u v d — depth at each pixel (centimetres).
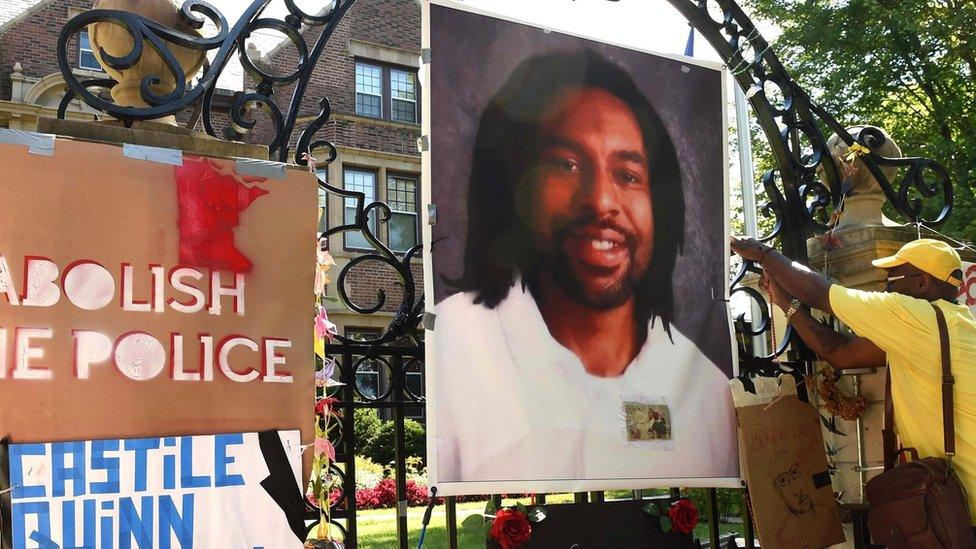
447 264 388
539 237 416
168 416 297
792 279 449
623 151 450
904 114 1470
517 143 418
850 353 450
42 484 276
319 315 352
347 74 1666
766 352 810
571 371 412
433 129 395
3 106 1455
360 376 1469
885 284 497
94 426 286
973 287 534
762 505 445
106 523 283
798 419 474
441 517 1031
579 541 409
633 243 444
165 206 308
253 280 319
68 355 286
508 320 400
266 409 314
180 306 305
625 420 422
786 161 515
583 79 444
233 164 322
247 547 301
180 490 295
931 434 406
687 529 430
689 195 470
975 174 1308
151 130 327
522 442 391
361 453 1394
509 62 421
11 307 281
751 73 518
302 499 314
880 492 408
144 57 339
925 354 404
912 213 539
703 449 446
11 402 276
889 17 1266
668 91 472
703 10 500
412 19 1748
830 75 1343
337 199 1589
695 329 459
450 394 377
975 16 1255
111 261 297
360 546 813
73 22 312
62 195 293
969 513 395
